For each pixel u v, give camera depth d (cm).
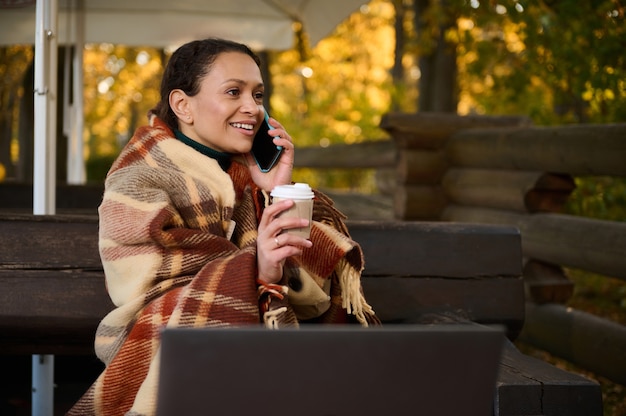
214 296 230
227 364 164
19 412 358
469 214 596
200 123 265
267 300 235
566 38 680
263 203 272
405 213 641
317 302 262
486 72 970
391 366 169
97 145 2738
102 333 245
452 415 174
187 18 773
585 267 459
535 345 504
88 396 235
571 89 731
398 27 1677
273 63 2139
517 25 768
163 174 252
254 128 271
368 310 268
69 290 291
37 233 291
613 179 647
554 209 525
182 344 162
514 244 329
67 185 641
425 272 322
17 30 713
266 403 167
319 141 1869
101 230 245
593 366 441
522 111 991
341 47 2117
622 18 633
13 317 288
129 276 239
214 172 259
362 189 1734
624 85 647
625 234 429
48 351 303
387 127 643
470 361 172
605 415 440
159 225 237
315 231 265
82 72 718
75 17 755
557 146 484
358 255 265
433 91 1196
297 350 165
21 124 1000
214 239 244
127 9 775
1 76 1228
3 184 662
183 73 267
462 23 1126
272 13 738
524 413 247
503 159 552
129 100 2319
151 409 218
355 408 170
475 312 323
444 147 645
